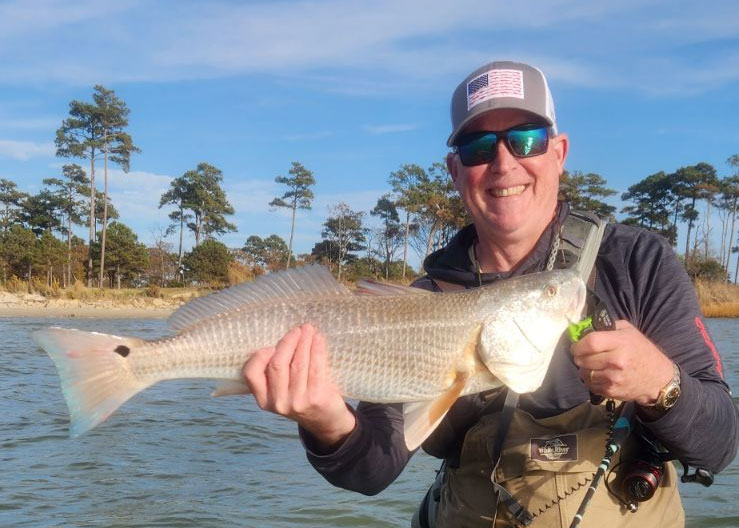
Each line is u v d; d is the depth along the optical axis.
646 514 1.09
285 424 2.90
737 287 15.87
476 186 1.19
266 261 26.19
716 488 1.99
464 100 1.20
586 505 1.02
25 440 2.52
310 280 1.08
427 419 1.04
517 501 1.11
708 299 14.76
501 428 1.13
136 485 2.04
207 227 27.06
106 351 1.05
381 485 1.17
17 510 1.83
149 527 1.73
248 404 3.35
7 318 10.87
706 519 1.77
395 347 1.05
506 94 1.17
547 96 1.19
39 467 2.19
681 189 25.77
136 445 2.48
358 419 1.10
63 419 2.88
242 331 1.06
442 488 1.26
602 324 0.97
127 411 3.07
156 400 3.37
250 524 1.76
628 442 1.09
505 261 1.23
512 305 1.04
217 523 1.75
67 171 25.70
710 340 1.08
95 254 21.03
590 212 1.21
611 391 0.92
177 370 1.06
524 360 1.04
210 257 19.70
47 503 1.88
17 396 3.42
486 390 1.08
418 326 1.05
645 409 0.97
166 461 2.29
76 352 1.04
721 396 1.01
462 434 1.19
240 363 1.05
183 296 15.90
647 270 1.12
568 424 1.10
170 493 1.98
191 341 1.06
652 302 1.10
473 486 1.17
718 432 0.99
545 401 1.12
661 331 1.08
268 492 2.00
